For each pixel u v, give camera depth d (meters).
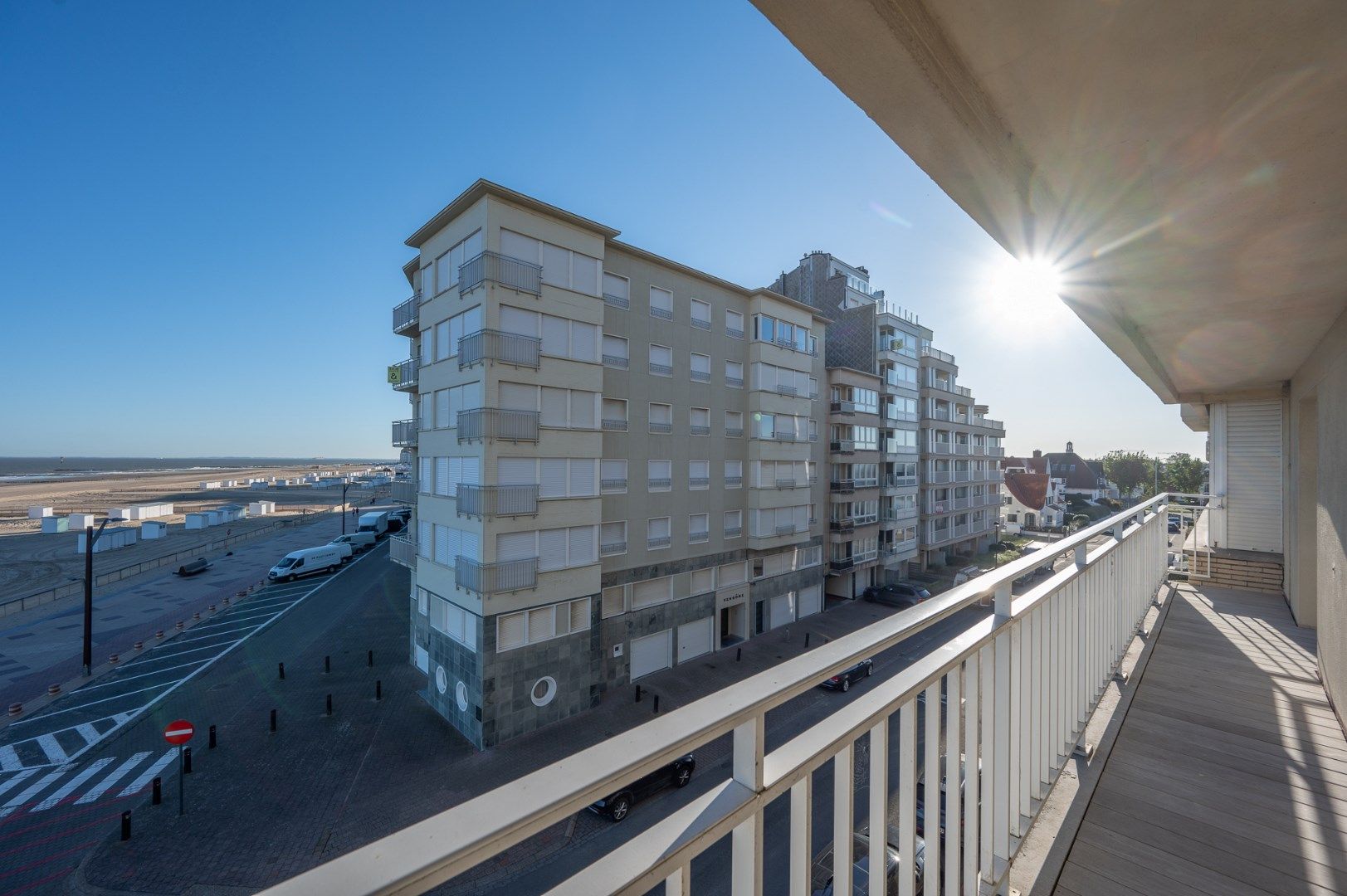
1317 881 2.43
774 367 23.88
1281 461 9.85
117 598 30.92
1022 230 2.78
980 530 42.62
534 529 15.39
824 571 28.52
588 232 16.42
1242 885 2.44
